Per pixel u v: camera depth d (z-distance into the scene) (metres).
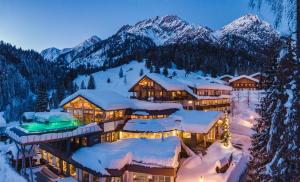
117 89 142.38
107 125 41.59
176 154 34.69
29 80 171.75
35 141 33.19
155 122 43.50
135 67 173.38
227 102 75.06
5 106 132.12
